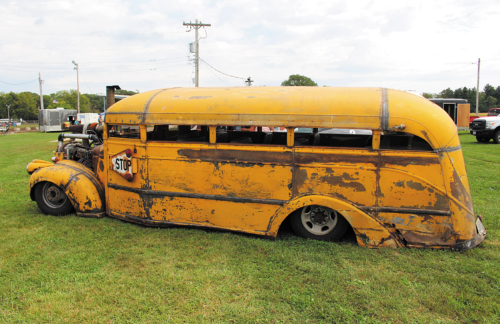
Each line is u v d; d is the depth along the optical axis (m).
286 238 4.31
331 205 3.97
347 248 3.96
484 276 3.35
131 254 3.90
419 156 3.74
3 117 100.81
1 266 3.62
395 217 3.87
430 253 3.76
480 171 8.89
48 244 4.19
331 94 4.09
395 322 2.71
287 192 4.12
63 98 112.75
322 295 3.06
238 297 3.05
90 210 5.17
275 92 4.31
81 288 3.19
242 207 4.31
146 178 4.69
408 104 3.82
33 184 5.37
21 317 2.76
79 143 6.37
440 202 3.75
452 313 2.81
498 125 16.69
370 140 4.75
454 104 23.17
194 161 4.43
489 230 4.54
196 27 29.34
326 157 3.96
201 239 4.26
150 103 4.63
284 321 2.72
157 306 2.91
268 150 4.13
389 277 3.33
